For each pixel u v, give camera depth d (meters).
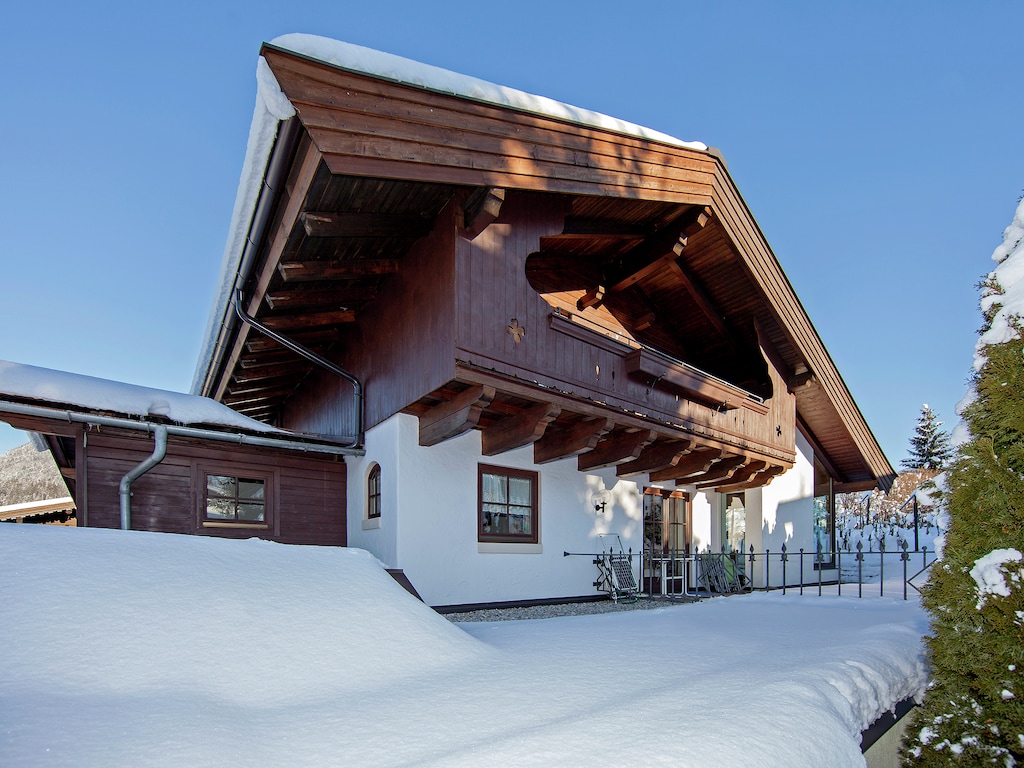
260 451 7.78
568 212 8.00
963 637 3.60
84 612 3.00
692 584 10.77
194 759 2.16
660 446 8.84
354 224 5.83
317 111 4.51
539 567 8.13
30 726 2.22
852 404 12.45
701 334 11.17
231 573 3.75
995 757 3.41
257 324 7.29
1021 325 3.56
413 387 6.53
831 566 14.52
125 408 6.72
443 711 2.85
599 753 2.33
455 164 5.31
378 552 7.14
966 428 3.84
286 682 3.03
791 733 2.72
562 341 6.91
